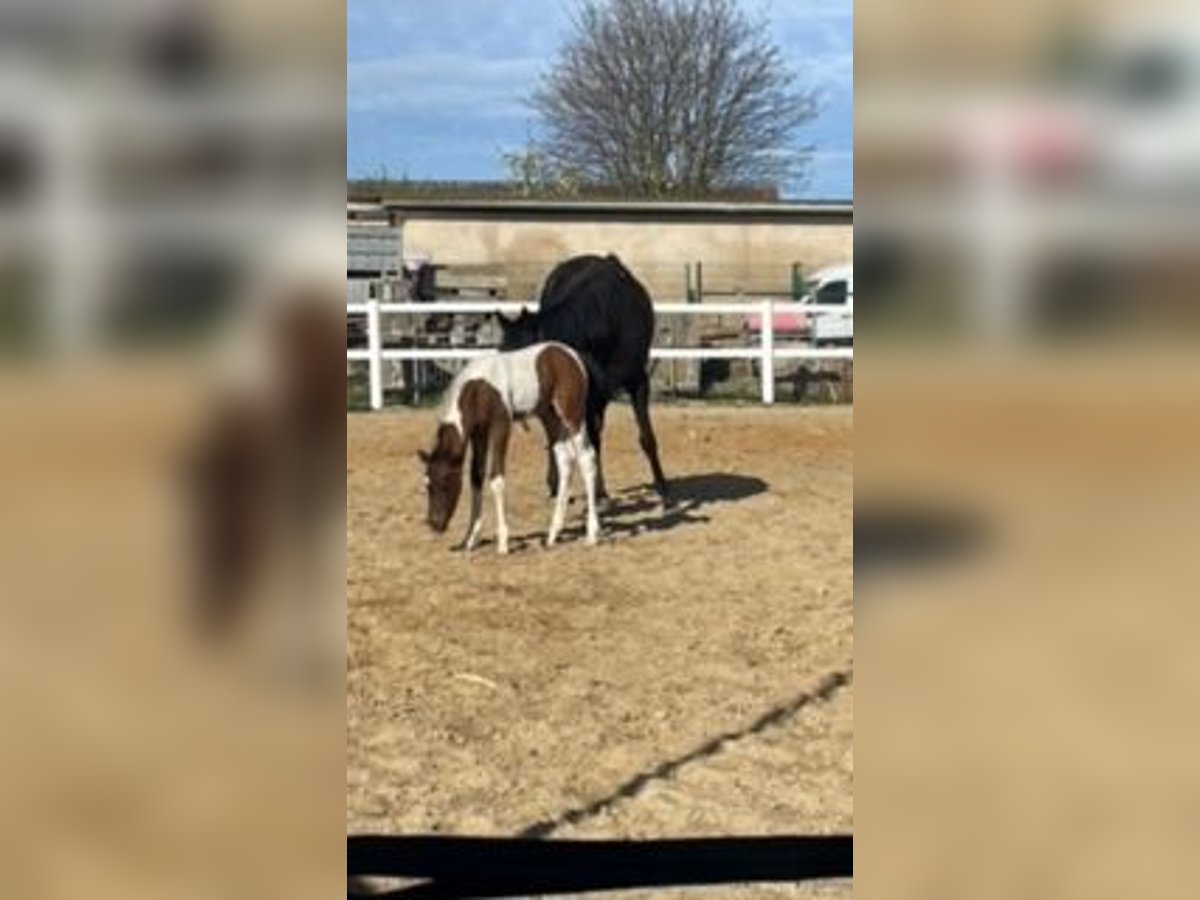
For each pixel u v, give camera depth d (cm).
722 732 608
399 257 2080
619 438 1561
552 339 1064
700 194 3269
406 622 802
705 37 3253
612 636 773
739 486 1278
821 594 863
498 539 1001
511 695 667
